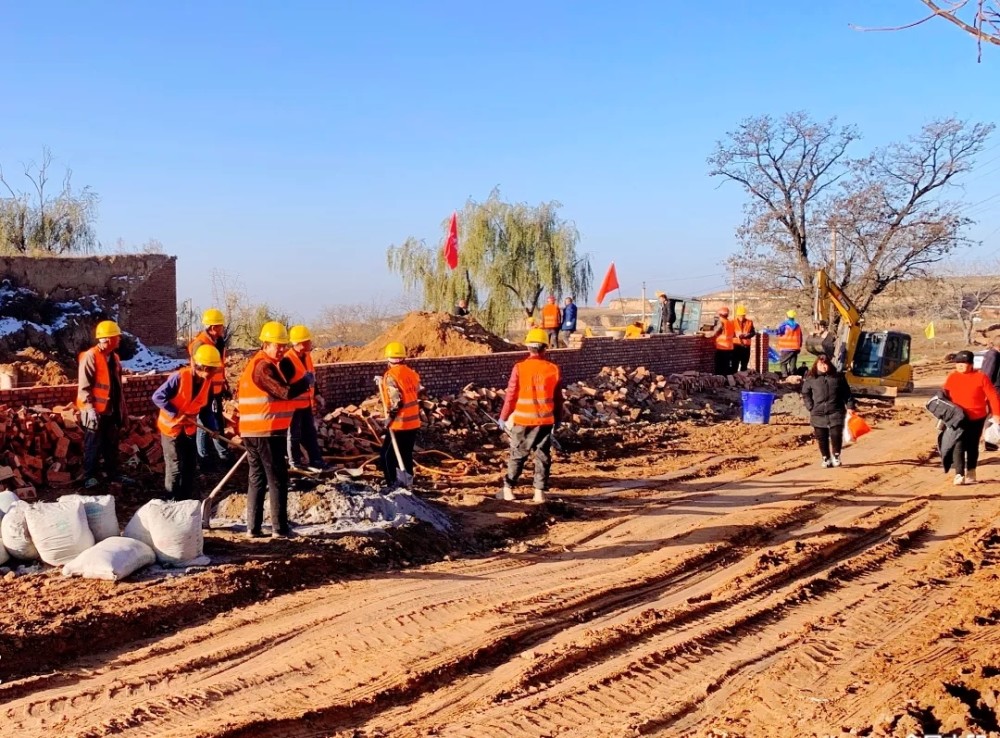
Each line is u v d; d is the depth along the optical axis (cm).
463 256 3666
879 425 2145
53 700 586
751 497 1312
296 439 1184
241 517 1009
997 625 761
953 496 1349
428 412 1603
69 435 1082
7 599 726
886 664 677
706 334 2798
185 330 3170
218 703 593
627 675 666
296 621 748
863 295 3747
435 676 648
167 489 964
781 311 4184
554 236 3734
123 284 2666
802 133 3709
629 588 880
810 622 789
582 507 1214
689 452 1691
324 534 945
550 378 1174
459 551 1001
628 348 2405
